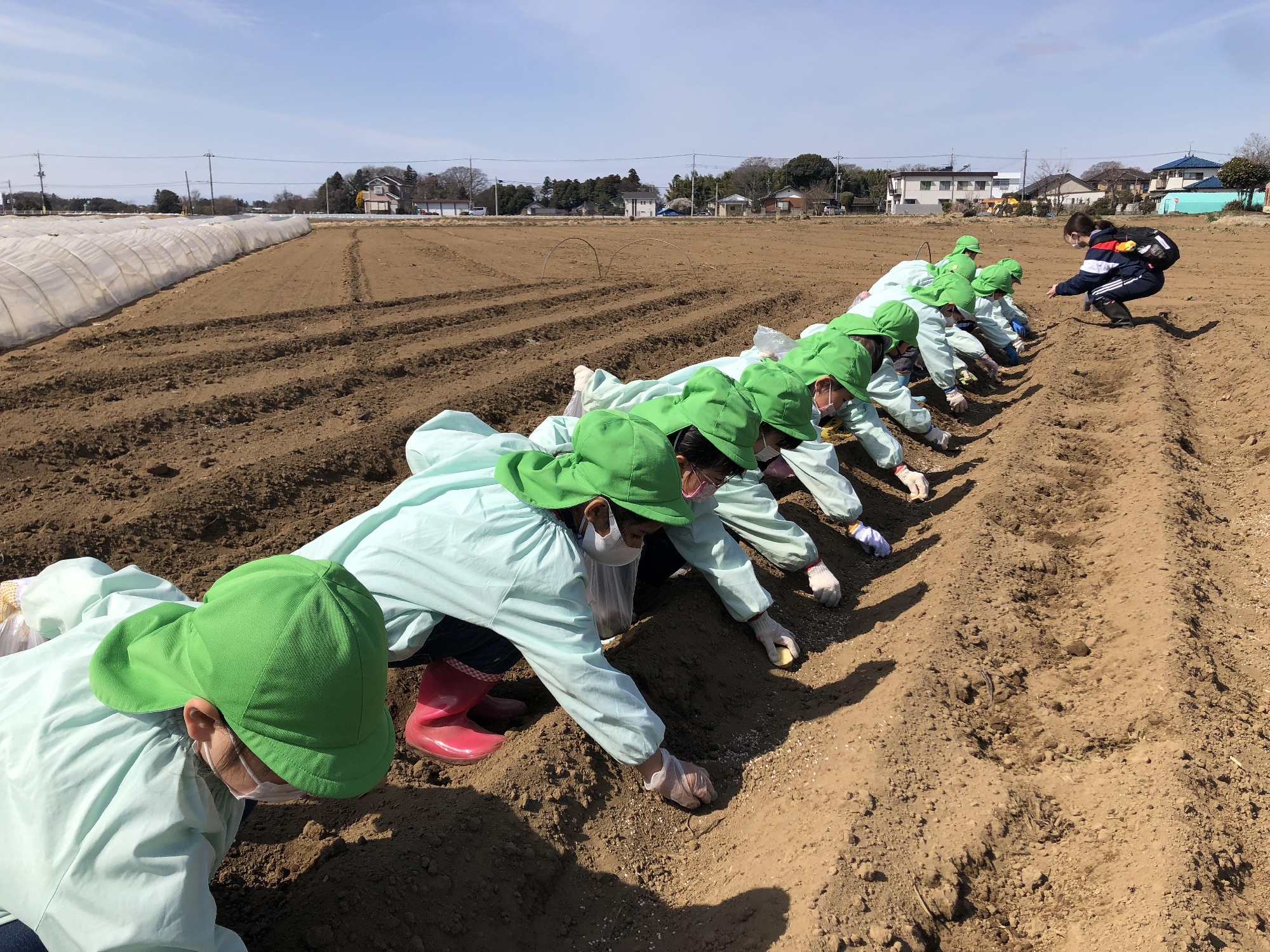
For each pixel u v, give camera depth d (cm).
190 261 1944
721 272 1786
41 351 988
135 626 171
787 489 522
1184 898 210
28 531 479
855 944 213
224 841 186
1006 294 848
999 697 315
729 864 259
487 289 1527
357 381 818
